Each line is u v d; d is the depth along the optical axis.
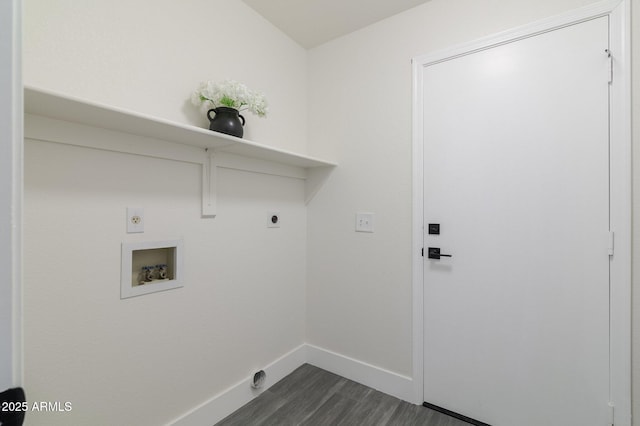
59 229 1.00
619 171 1.18
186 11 1.38
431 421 1.50
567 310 1.28
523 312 1.38
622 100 1.17
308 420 1.50
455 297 1.55
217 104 1.38
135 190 1.19
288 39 1.98
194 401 1.40
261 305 1.77
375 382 1.77
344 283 1.93
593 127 1.23
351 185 1.91
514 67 1.40
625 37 1.17
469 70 1.51
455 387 1.54
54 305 0.99
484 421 1.46
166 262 1.35
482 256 1.48
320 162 1.85
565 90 1.29
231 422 1.48
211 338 1.48
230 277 1.59
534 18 1.35
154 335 1.26
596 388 1.22
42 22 0.95
